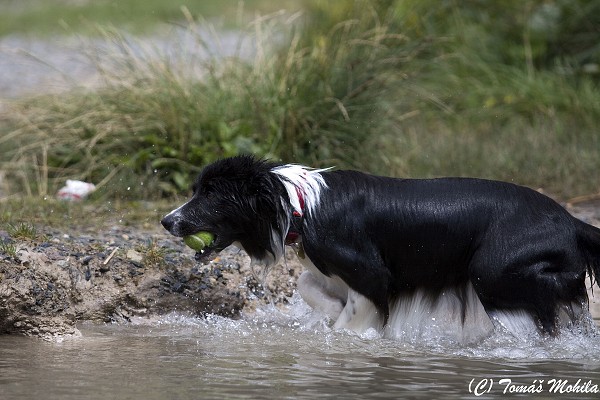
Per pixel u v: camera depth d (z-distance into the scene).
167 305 10.59
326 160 15.07
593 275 9.48
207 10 32.16
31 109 15.87
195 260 10.78
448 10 21.08
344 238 9.40
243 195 9.56
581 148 17.06
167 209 13.66
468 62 20.30
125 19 31.77
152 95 15.32
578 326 9.30
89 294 10.39
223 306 10.73
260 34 17.20
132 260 10.83
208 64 16.52
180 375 8.03
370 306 9.56
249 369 8.27
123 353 8.89
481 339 9.48
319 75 15.66
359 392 7.52
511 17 21.19
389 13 17.48
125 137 15.09
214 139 15.02
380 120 15.81
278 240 9.60
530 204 9.27
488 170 15.97
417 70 17.69
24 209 13.11
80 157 15.20
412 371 8.27
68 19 33.06
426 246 9.40
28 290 9.80
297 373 8.14
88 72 21.34
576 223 9.34
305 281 10.20
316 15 17.95
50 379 7.86
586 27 20.75
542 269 9.03
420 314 9.69
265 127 15.20
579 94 19.33
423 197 9.45
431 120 18.80
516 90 19.61
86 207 13.61
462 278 9.48
